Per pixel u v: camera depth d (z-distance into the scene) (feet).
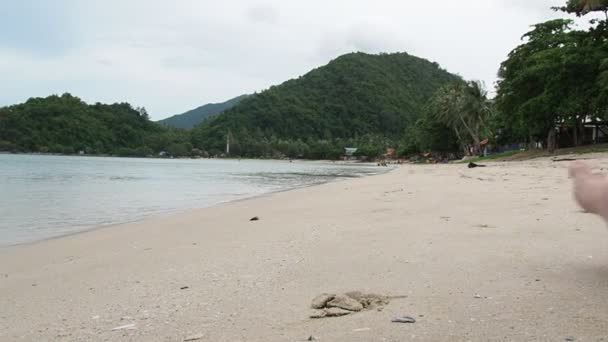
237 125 599.57
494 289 9.92
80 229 29.14
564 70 109.70
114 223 31.68
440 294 9.82
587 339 7.15
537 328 7.66
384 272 12.05
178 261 15.88
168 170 162.91
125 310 10.37
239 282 12.10
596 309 8.41
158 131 586.04
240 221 27.20
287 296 10.55
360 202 32.71
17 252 21.31
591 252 12.81
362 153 490.90
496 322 8.02
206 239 20.83
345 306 9.38
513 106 135.13
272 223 24.57
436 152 287.89
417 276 11.41
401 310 8.98
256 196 50.80
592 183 10.09
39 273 16.08
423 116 301.84
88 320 9.87
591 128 158.71
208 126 621.72
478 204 26.04
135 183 82.48
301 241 17.76
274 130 607.78
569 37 127.24
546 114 119.96
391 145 509.35
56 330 9.36
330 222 22.82
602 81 102.01
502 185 39.88
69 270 16.11
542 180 44.01
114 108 560.61
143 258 17.20
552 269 11.25
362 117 632.38
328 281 11.61
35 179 90.53
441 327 7.95
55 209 41.11
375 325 8.23
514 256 12.78
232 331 8.47
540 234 15.75
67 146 460.55
